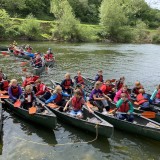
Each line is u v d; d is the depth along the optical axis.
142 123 10.73
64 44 45.88
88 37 55.16
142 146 9.79
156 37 61.12
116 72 23.66
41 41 48.78
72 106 11.16
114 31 59.28
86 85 16.00
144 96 12.47
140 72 24.20
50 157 8.93
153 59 32.62
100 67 25.55
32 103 11.53
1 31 46.50
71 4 77.75
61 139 10.13
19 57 28.02
